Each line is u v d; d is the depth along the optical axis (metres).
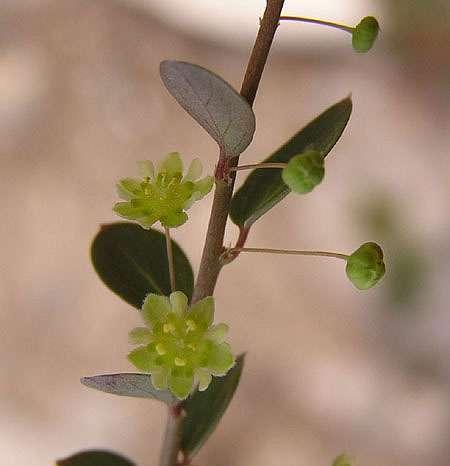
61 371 0.20
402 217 0.21
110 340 0.20
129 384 0.08
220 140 0.08
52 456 0.19
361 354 0.20
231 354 0.08
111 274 0.09
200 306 0.08
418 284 0.21
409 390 0.20
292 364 0.20
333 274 0.21
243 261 0.21
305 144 0.09
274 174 0.09
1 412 0.19
